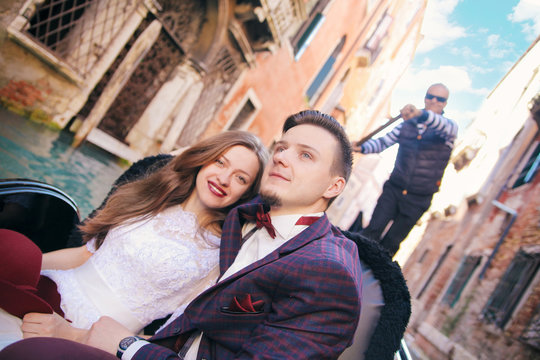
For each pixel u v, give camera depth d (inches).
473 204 251.8
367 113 507.2
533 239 176.9
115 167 239.8
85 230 63.7
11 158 143.9
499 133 247.4
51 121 198.2
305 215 51.8
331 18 379.6
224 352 44.4
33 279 43.9
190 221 62.9
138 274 57.3
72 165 184.2
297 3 313.1
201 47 288.0
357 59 483.8
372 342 43.8
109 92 228.1
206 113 326.6
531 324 148.9
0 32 160.2
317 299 40.5
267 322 42.4
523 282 169.2
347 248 48.4
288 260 44.6
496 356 157.0
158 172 67.7
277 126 431.5
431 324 228.7
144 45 236.2
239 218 58.1
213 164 63.6
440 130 155.2
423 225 320.8
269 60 346.6
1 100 171.8
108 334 45.6
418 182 160.9
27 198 54.5
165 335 46.7
